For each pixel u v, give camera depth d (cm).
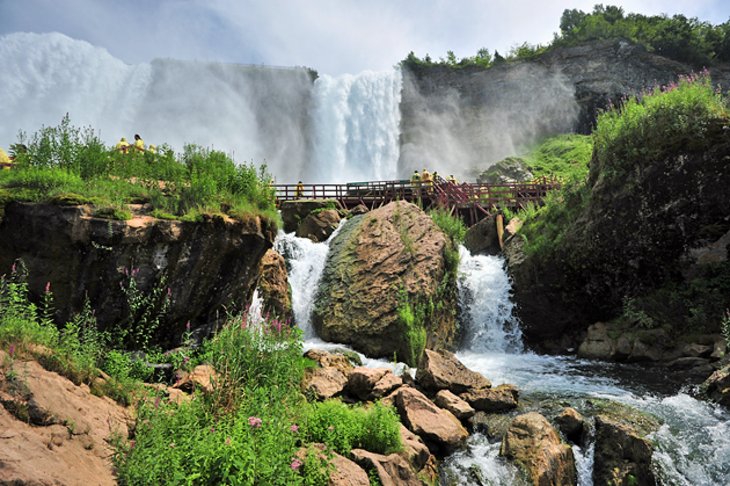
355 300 1577
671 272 1468
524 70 5928
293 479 532
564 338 1673
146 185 1137
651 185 1438
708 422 860
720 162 1337
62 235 866
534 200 2447
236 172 1263
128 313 936
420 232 1722
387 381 1004
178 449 500
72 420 479
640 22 6259
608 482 754
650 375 1217
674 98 1438
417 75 6247
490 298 1748
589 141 4756
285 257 1908
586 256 1570
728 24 5794
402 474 673
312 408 764
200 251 1038
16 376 480
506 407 984
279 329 870
